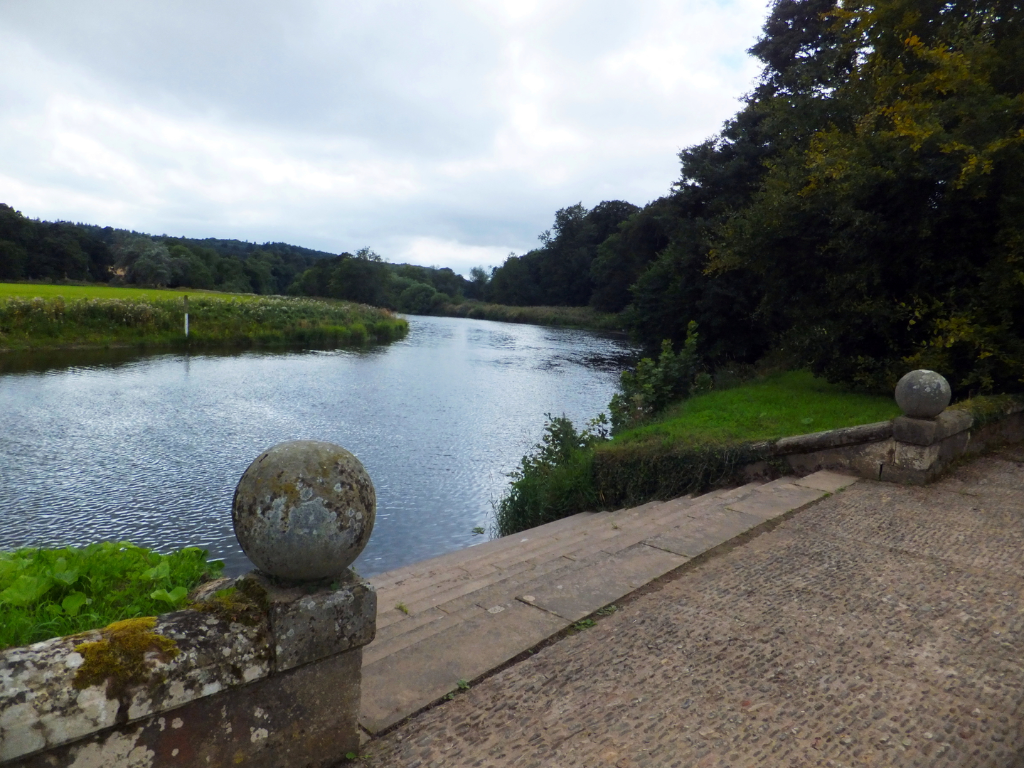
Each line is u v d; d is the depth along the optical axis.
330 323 42.59
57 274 93.31
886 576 4.60
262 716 2.39
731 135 24.12
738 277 21.25
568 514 9.30
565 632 3.89
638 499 8.84
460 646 3.68
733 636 3.77
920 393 6.92
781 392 12.32
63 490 10.47
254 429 15.27
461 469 12.72
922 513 6.01
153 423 15.45
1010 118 9.44
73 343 30.16
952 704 3.10
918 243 10.44
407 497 11.00
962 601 4.21
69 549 3.86
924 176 9.47
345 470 2.54
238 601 2.41
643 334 27.81
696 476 8.45
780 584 4.49
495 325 76.94
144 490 10.59
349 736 2.67
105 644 2.05
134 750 2.08
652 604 4.22
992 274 9.45
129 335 32.59
